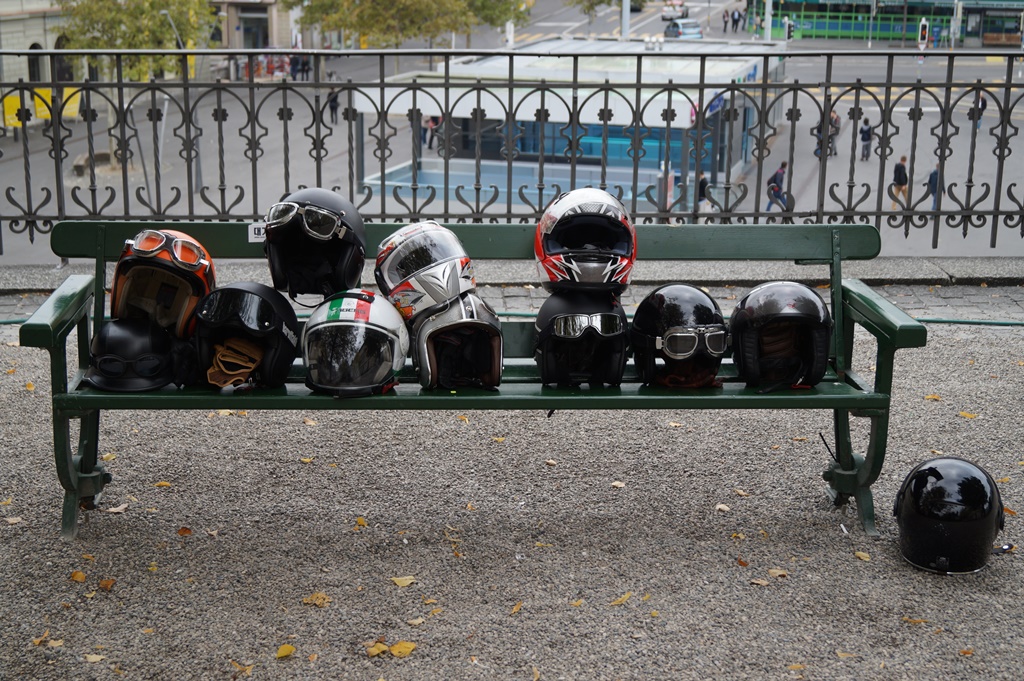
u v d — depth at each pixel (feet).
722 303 24.58
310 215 13.88
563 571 13.84
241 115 110.32
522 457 17.37
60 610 12.80
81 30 90.43
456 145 45.60
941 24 154.51
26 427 18.01
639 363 14.74
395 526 15.01
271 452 17.40
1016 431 18.30
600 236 14.65
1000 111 26.99
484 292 25.61
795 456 17.47
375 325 13.69
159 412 18.90
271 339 13.80
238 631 12.44
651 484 16.42
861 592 13.42
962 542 13.52
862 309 15.08
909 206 27.66
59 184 26.66
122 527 14.79
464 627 12.55
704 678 11.66
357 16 106.52
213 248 15.43
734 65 48.83
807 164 80.79
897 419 18.81
